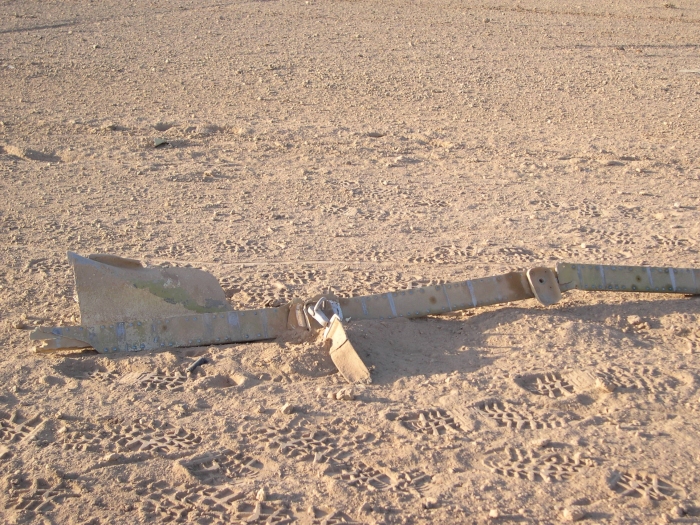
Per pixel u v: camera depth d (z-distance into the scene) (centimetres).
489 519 324
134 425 407
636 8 2558
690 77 1642
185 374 466
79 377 470
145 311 522
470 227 804
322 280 648
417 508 333
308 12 2380
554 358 474
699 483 346
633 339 505
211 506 338
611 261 690
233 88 1496
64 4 2422
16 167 1011
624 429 393
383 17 2325
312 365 469
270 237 770
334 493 344
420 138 1180
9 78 1525
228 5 2483
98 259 529
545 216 839
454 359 480
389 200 896
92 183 948
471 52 1873
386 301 534
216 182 963
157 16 2284
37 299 602
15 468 370
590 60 1812
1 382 457
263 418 412
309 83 1542
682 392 427
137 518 331
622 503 333
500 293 553
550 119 1312
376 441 389
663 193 924
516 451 376
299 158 1072
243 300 600
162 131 1201
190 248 735
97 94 1433
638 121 1301
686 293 574
